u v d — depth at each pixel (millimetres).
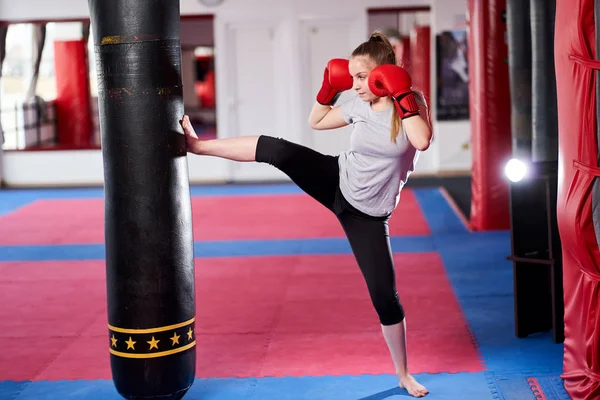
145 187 2943
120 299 3035
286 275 5801
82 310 5000
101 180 11453
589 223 3098
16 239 7512
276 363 3926
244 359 3996
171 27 2938
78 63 12188
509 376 3656
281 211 8742
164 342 3039
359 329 4445
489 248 6523
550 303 4273
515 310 4215
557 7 3207
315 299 5105
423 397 3430
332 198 3156
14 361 4059
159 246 2986
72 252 6867
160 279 3004
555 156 4133
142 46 2879
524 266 4195
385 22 15188
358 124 3006
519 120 5379
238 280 5695
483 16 6980
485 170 7270
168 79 2936
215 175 11484
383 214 3135
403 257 6309
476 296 5074
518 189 4156
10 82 12711
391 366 3834
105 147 2998
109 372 3867
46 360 4066
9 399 3553
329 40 11109
